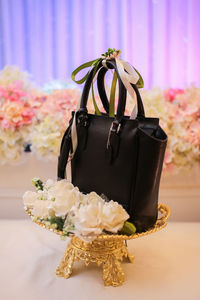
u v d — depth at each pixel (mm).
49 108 926
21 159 958
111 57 633
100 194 612
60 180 633
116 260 587
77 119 641
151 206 586
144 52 1425
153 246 776
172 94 987
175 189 997
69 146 661
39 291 554
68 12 1394
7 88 937
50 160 947
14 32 1402
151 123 623
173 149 935
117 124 567
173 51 1431
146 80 1445
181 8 1393
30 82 994
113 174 587
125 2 1385
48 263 665
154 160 556
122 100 572
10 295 540
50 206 542
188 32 1411
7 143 925
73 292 552
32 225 917
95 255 580
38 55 1421
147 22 1405
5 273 617
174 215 1009
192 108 941
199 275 622
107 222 509
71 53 1424
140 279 602
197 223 969
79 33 1408
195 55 1432
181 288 570
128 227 539
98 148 612
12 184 986
